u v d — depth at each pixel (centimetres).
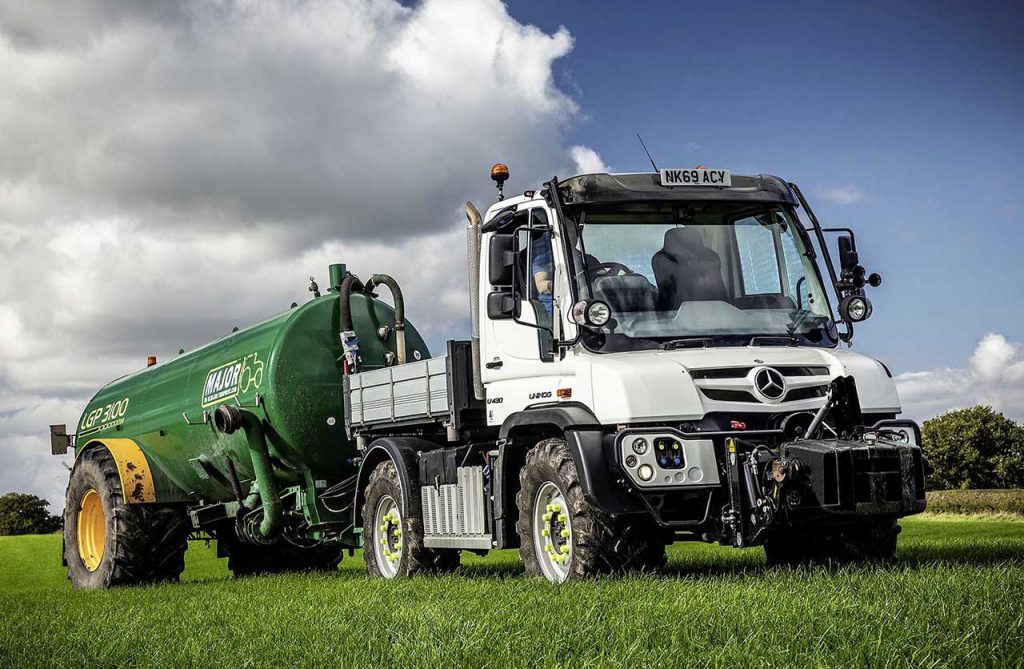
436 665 586
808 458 888
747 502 917
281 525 1498
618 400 934
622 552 942
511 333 1080
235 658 667
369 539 1291
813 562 1039
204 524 1647
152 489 1638
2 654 749
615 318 986
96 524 1744
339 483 1473
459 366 1173
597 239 1009
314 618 816
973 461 7644
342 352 1497
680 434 927
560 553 990
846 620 614
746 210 1045
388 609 838
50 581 3228
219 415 1467
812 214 1062
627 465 916
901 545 1373
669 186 1032
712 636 607
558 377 1013
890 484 899
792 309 1029
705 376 953
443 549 1223
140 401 1817
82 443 2022
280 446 1480
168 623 877
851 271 1048
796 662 533
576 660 573
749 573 965
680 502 954
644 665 545
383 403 1336
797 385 966
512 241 1034
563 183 1028
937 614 618
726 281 1019
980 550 1173
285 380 1461
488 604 808
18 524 9812
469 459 1148
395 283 1511
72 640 797
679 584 826
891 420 977
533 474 1012
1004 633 558
